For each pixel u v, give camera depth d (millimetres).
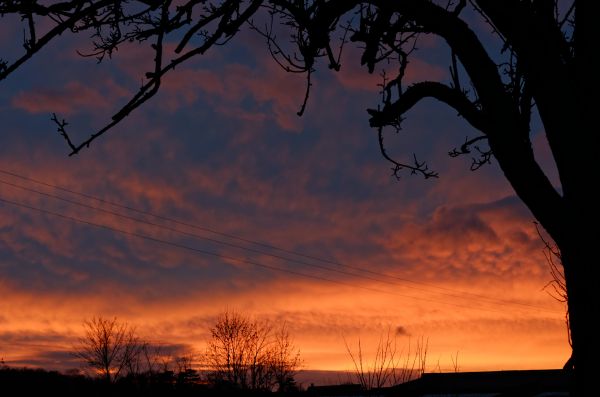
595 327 3473
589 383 3463
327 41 4871
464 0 4754
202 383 37031
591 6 3662
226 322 37781
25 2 4355
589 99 3637
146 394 37844
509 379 19562
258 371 36625
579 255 3566
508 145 3855
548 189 3748
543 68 3719
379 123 4949
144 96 4520
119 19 4715
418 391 7047
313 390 28828
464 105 4246
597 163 3561
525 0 3869
